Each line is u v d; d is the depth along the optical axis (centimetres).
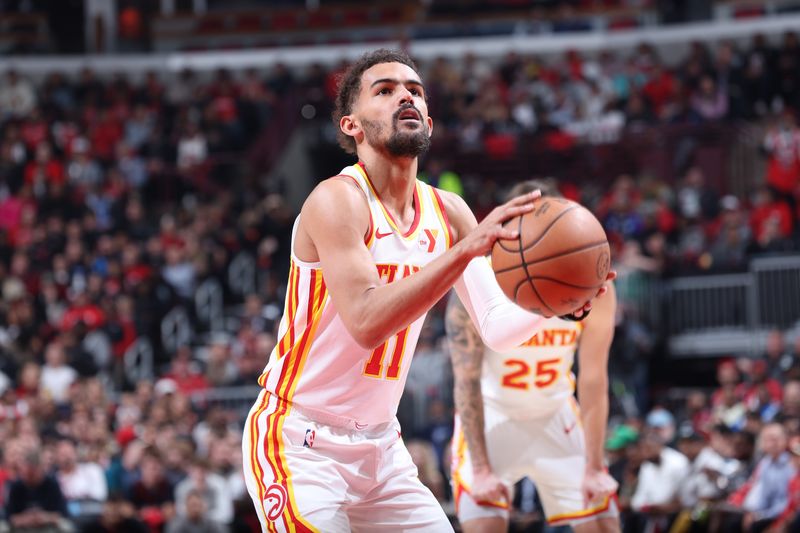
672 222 2850
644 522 1522
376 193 658
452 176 3209
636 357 2367
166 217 3123
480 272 687
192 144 3528
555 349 898
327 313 645
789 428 1606
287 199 3519
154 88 3788
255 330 2627
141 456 1877
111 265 2841
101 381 2406
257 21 4288
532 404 918
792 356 2059
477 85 3669
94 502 1805
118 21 4334
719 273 2567
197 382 2377
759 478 1531
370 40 4228
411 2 4203
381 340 588
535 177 3438
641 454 1554
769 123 3206
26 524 1686
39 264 2928
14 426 1906
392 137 647
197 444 2080
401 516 680
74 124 3600
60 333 2550
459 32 4169
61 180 3344
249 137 3647
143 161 3491
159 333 2727
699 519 1495
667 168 3303
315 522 641
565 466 917
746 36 3762
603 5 4094
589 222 583
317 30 4262
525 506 1559
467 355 885
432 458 1620
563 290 581
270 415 670
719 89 3425
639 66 3588
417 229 666
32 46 4316
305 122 3719
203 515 1670
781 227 2847
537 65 3659
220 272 2955
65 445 1855
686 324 2573
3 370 2384
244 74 4047
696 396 2022
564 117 3497
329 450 659
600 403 897
